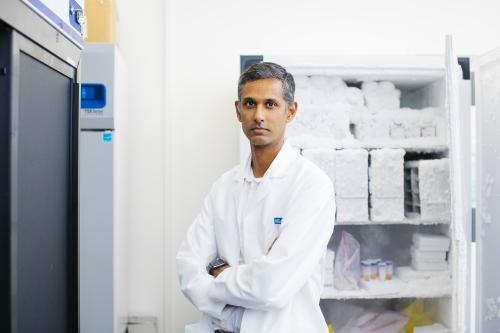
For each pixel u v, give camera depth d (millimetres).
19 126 686
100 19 1855
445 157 1993
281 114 1188
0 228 622
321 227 1149
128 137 2242
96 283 1764
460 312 1514
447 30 2369
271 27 2312
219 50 2293
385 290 1891
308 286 1175
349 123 1967
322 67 1812
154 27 2275
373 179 1897
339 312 2068
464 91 1876
